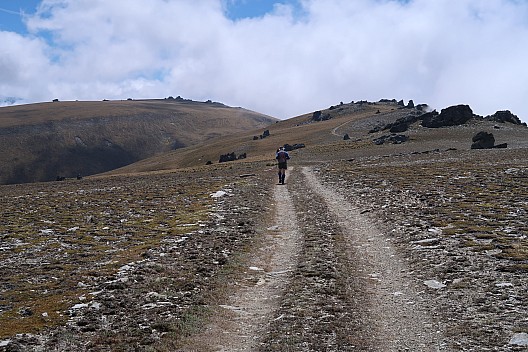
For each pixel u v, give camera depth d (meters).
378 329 13.73
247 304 16.33
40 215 38.78
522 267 18.03
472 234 24.14
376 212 32.75
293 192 47.50
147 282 18.05
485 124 151.75
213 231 28.03
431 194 38.25
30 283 18.23
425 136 142.38
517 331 12.74
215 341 13.13
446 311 14.77
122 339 12.96
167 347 12.55
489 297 15.56
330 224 29.75
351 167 77.12
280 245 25.02
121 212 38.06
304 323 14.22
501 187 39.56
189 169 129.88
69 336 13.12
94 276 19.11
